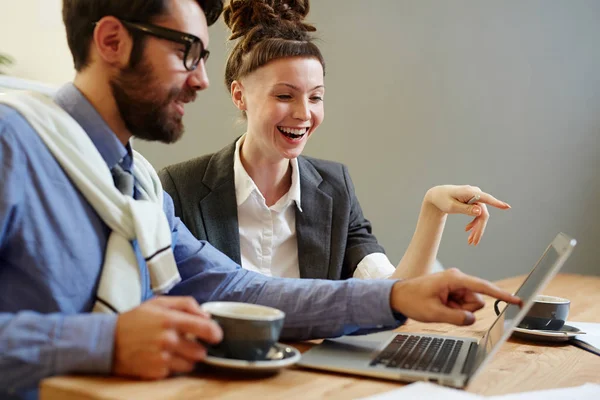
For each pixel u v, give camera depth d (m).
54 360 0.75
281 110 1.68
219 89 3.41
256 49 1.69
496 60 3.03
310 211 1.79
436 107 3.12
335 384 0.83
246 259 1.75
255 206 1.74
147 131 1.09
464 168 3.09
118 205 1.00
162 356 0.77
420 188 3.16
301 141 1.74
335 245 1.80
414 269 1.63
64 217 0.93
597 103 2.89
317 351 0.99
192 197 1.72
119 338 0.77
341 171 1.93
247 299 1.15
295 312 1.09
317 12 3.30
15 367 0.75
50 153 0.95
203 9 1.11
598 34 2.88
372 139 3.23
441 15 3.10
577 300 1.78
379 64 3.20
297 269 1.80
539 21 2.96
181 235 1.26
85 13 1.03
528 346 1.18
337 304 1.06
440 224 1.61
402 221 3.19
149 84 1.03
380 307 1.03
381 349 1.02
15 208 0.88
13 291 0.89
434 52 3.12
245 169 1.77
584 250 2.93
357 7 3.23
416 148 3.16
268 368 0.83
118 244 0.99
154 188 1.22
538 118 2.98
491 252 3.05
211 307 0.88
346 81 3.27
